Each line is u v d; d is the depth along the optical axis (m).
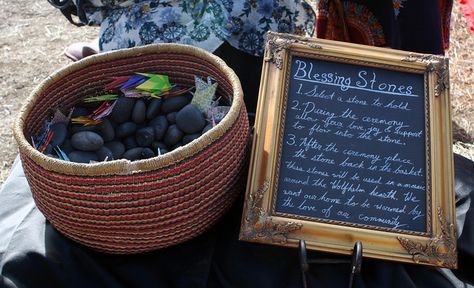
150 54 1.04
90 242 0.89
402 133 0.95
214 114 0.98
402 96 0.96
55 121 0.99
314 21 1.36
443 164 0.93
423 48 1.35
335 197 0.92
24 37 2.54
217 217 0.95
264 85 0.95
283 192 0.91
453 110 2.02
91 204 0.82
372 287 0.91
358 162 0.93
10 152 1.99
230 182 0.92
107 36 1.26
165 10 1.21
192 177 0.84
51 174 0.81
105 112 0.98
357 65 0.97
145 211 0.83
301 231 0.89
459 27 2.40
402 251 0.89
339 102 0.96
